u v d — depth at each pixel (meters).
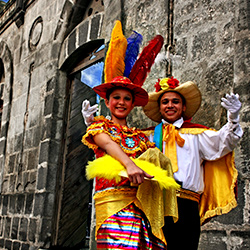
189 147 2.36
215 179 2.36
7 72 7.78
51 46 6.26
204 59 3.28
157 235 1.86
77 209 5.61
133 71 2.65
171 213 1.96
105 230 1.86
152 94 2.66
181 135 2.43
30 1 7.36
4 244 6.16
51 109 5.78
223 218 2.73
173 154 2.36
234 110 2.09
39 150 5.79
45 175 5.45
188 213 2.21
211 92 3.13
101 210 1.94
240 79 2.86
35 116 6.27
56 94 5.87
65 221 5.41
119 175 1.85
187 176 2.27
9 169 6.77
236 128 2.12
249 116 2.74
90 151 6.06
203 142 2.36
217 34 3.23
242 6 3.01
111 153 1.92
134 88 2.25
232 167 2.24
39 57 6.61
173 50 3.64
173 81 2.57
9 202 6.42
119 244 1.79
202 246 2.81
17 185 6.29
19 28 7.70
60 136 5.73
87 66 5.59
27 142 6.35
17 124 6.90
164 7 3.84
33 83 6.64
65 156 5.66
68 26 5.99
